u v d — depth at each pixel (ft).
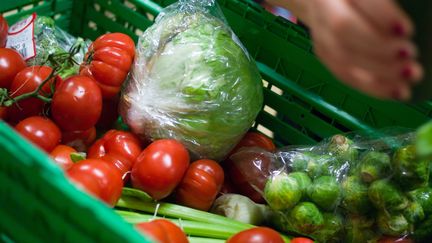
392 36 1.94
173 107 4.26
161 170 3.97
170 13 4.74
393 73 2.04
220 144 4.44
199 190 4.21
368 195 3.91
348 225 4.05
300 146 4.60
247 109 4.46
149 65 4.38
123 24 5.72
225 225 4.17
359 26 1.98
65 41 5.42
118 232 2.11
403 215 3.84
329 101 4.75
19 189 2.44
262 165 4.51
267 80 4.98
